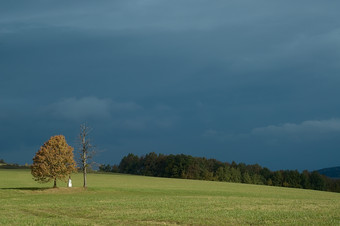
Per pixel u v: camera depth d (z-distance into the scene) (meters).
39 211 36.78
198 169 166.12
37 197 53.94
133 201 46.62
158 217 32.25
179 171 166.62
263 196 66.81
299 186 161.12
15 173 118.62
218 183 113.25
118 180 106.56
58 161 66.38
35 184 82.69
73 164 68.25
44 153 65.88
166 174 168.50
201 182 114.56
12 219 30.89
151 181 107.81
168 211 36.41
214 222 29.83
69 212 36.25
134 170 184.38
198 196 57.94
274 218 31.64
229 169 172.75
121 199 49.97
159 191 69.69
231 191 76.75
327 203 46.94
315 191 97.25
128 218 31.86
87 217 33.28
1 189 64.12
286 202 47.59
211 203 44.34
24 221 29.89
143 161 183.50
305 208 39.59
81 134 69.38
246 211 36.38
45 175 65.25
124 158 193.75
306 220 30.42
